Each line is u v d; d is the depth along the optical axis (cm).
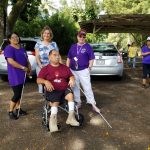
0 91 431
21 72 292
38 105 352
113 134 263
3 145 241
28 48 489
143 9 1839
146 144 244
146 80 517
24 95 404
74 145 241
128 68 769
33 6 1012
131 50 802
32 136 258
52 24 1349
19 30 1263
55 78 265
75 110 291
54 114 254
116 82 521
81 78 319
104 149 234
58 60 268
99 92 435
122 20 801
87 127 279
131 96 410
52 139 252
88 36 1388
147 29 984
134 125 287
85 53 317
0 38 704
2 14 713
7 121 294
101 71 513
